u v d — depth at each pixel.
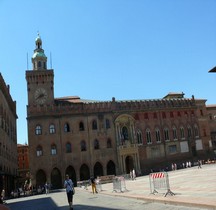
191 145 105.75
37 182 90.19
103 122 97.38
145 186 42.16
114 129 97.81
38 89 96.12
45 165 90.38
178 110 107.25
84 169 94.06
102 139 96.06
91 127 96.12
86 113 96.50
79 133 94.75
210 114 125.00
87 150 94.19
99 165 95.56
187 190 27.78
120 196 33.09
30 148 90.75
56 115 94.19
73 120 95.19
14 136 97.75
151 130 101.94
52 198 47.09
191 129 107.50
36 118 92.88
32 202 43.62
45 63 102.75
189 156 104.50
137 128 100.62
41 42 105.12
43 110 93.88
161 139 102.44
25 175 156.12
